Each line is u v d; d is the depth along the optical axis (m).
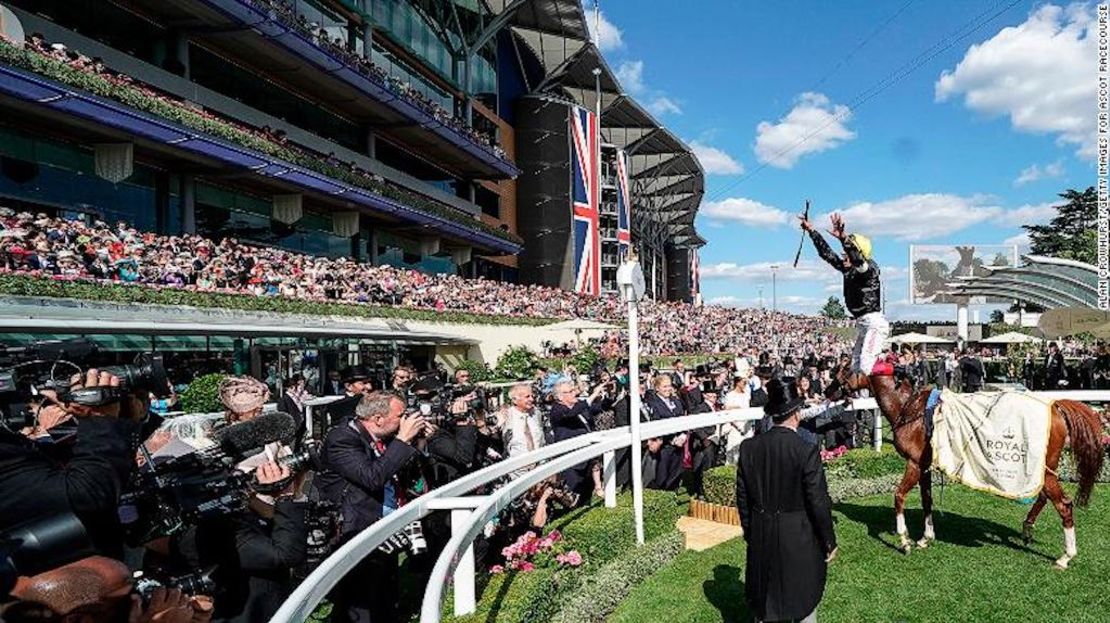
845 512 7.51
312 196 26.58
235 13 20.81
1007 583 5.29
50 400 2.44
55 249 13.30
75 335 9.59
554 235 50.66
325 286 21.28
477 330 27.86
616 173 62.00
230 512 2.71
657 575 5.59
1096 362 18.73
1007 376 24.33
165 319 13.73
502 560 5.36
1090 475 5.68
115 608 1.89
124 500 2.54
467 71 42.19
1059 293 23.39
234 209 24.55
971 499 7.96
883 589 5.23
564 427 7.23
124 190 20.05
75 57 16.59
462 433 5.16
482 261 47.09
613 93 57.25
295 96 28.03
